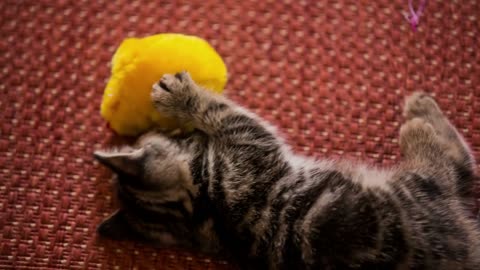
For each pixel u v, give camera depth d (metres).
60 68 0.88
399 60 0.87
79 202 0.85
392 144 0.86
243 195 0.78
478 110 0.86
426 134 0.83
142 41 0.80
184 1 0.89
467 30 0.88
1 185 0.85
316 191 0.78
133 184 0.77
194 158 0.79
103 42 0.88
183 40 0.81
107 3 0.89
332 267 0.76
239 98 0.87
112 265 0.84
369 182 0.79
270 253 0.77
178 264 0.84
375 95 0.87
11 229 0.85
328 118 0.86
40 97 0.87
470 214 0.80
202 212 0.79
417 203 0.78
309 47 0.88
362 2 0.88
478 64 0.87
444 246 0.76
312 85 0.87
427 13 0.88
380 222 0.76
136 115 0.80
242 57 0.87
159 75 0.80
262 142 0.80
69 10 0.89
